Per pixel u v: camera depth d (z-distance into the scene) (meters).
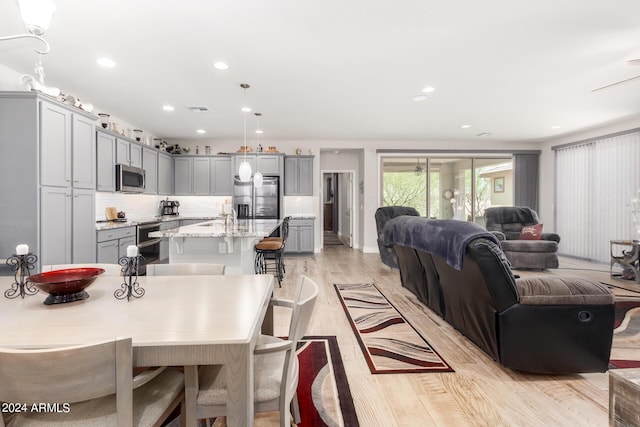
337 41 2.86
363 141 7.50
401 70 3.48
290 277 5.00
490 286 2.04
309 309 1.26
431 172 7.73
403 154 7.54
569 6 2.35
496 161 7.79
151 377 1.05
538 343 2.02
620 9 2.38
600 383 2.05
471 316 2.41
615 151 5.82
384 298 3.90
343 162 8.25
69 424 1.01
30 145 3.01
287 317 3.24
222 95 4.27
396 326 3.02
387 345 2.62
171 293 1.55
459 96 4.32
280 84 3.87
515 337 2.03
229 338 1.03
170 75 3.59
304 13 2.44
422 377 2.14
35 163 3.02
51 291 1.36
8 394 0.86
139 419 1.06
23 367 0.83
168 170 6.81
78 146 3.65
